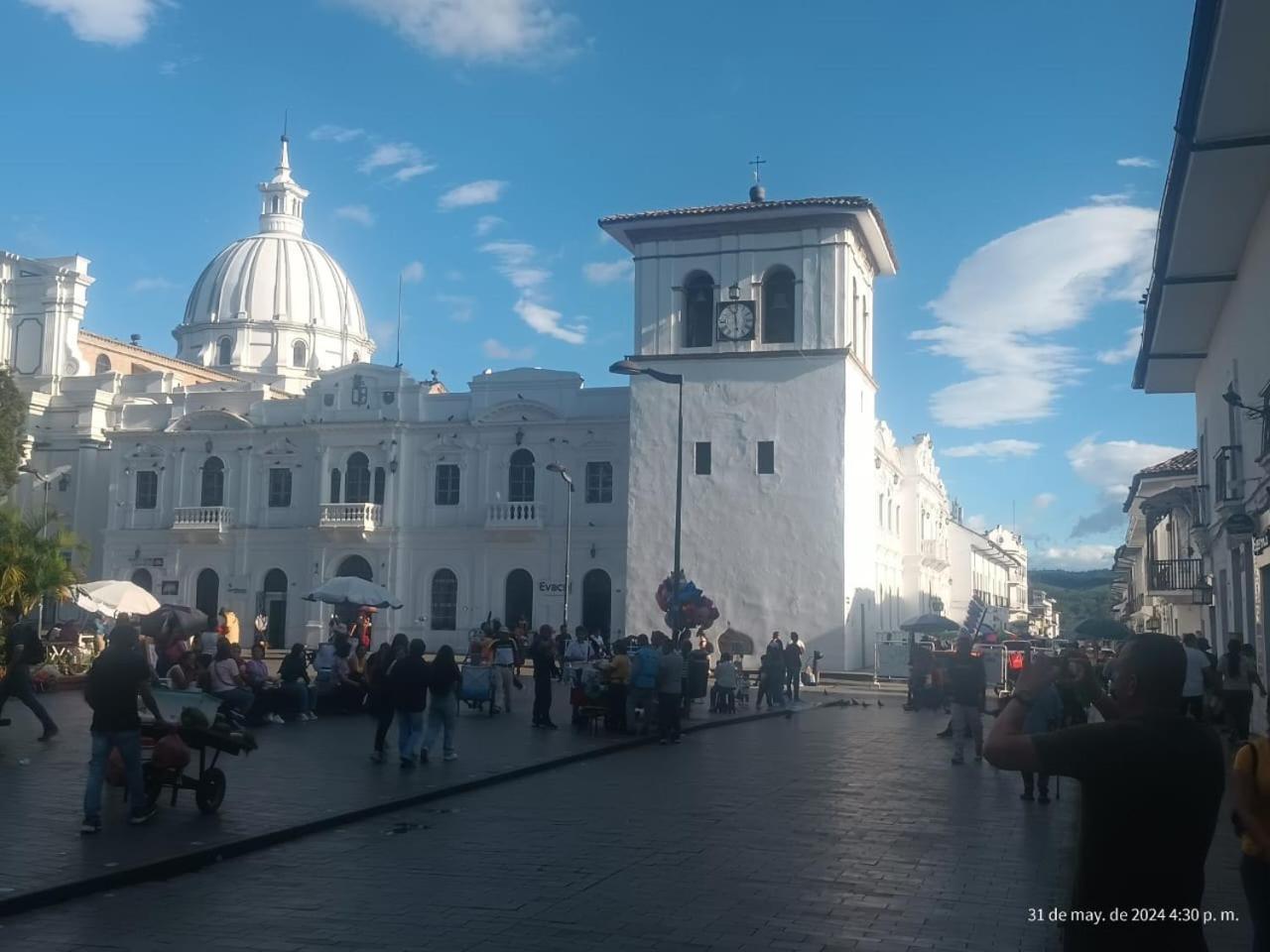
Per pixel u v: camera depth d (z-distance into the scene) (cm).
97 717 1180
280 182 8750
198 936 845
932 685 3262
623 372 3297
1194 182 2012
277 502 5709
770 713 3019
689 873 1063
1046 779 1528
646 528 4756
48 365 6197
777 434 4653
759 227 4728
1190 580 3525
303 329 8244
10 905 898
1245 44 1591
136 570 5806
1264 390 2098
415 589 5416
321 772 1658
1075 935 476
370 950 812
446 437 5431
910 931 874
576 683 2394
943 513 7894
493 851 1161
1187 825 468
